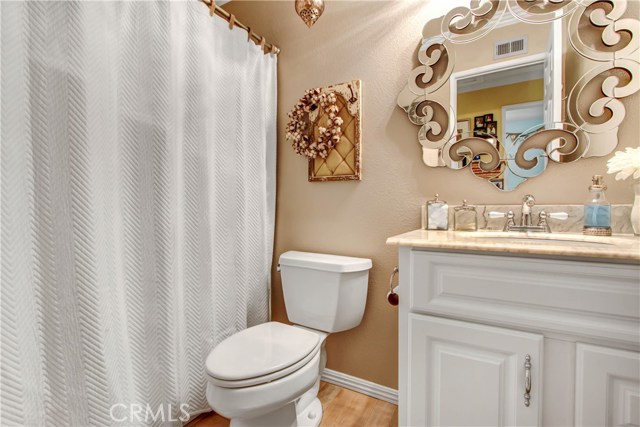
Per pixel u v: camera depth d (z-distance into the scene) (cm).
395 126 141
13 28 79
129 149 105
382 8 143
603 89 105
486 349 81
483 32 122
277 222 178
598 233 98
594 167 107
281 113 175
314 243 165
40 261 85
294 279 146
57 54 88
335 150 156
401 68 139
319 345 117
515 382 78
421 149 136
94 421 95
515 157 118
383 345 146
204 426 130
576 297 72
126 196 105
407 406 92
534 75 114
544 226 110
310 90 159
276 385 96
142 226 109
